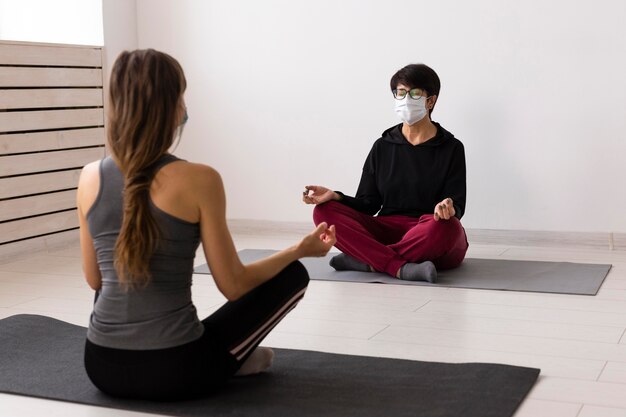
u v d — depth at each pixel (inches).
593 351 116.5
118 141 89.0
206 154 231.5
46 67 203.9
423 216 170.1
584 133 195.5
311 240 99.4
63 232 211.5
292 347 120.7
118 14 226.4
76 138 213.3
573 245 198.8
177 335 91.7
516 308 141.3
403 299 148.7
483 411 92.7
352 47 213.2
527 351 117.0
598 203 196.1
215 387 98.4
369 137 214.2
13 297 156.3
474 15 201.0
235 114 226.8
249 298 96.5
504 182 203.2
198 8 226.8
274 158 224.4
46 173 205.2
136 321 91.4
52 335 125.8
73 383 104.0
